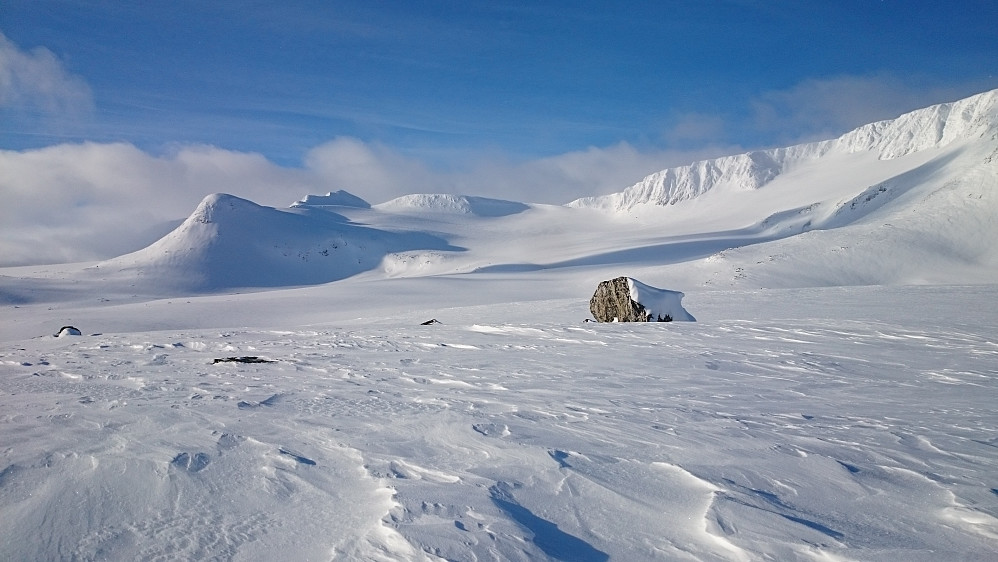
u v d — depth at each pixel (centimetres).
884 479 348
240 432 440
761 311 2084
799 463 376
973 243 6012
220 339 1441
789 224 15938
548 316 2550
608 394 643
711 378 766
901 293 2534
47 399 595
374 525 271
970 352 991
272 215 16850
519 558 243
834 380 750
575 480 337
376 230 18962
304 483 329
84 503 297
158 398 601
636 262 10888
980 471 364
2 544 256
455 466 359
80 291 9931
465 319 2670
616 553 252
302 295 6644
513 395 635
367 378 774
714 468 361
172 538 262
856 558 245
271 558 244
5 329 4728
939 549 254
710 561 246
